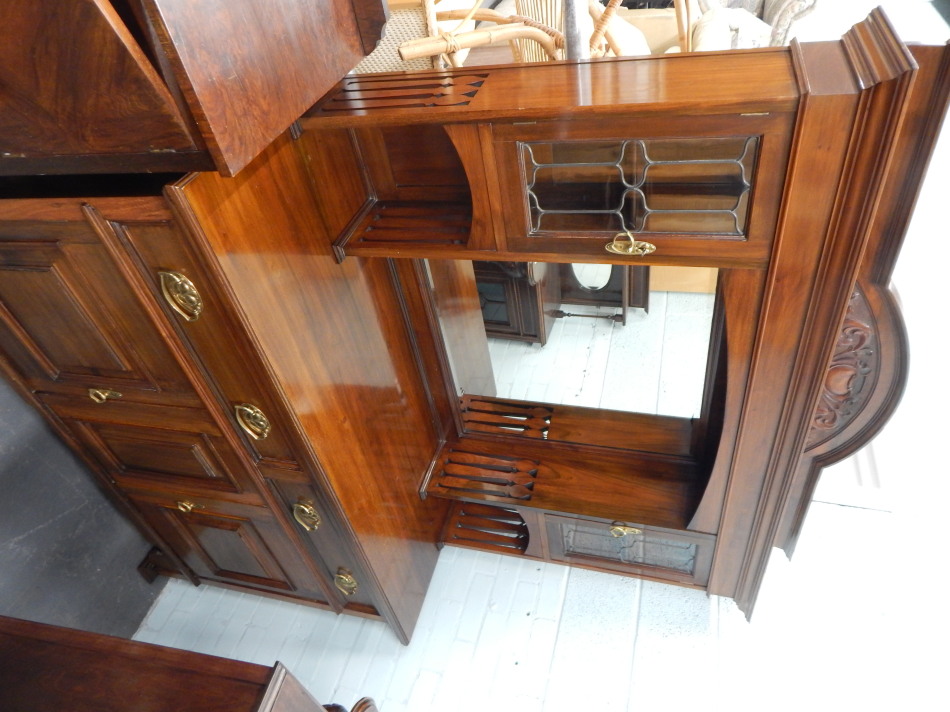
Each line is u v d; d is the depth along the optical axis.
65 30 0.58
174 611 1.65
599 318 1.39
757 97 0.71
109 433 1.21
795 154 0.74
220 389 1.01
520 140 0.83
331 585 1.44
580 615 1.50
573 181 0.87
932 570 1.46
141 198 0.76
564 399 1.55
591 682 1.38
